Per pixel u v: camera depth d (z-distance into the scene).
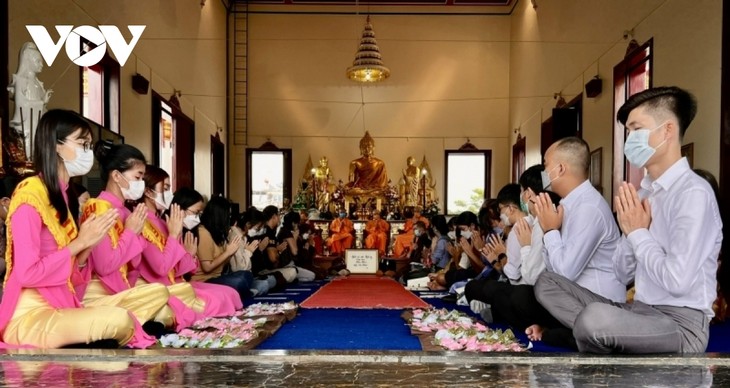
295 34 14.12
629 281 2.61
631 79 7.50
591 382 1.46
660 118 2.20
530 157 11.91
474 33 14.05
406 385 1.43
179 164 10.07
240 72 14.06
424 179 13.69
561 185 2.92
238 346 2.89
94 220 2.57
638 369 1.61
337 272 9.56
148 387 1.41
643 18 7.00
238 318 3.92
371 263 9.76
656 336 2.10
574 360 1.70
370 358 1.69
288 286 7.49
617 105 7.78
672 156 2.21
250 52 14.08
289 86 14.09
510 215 4.01
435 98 14.06
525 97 12.41
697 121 5.70
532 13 11.95
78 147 2.65
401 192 13.74
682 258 2.00
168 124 9.75
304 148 14.03
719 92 5.26
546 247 2.78
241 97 14.05
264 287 6.28
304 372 1.56
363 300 5.46
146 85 8.23
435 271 7.65
